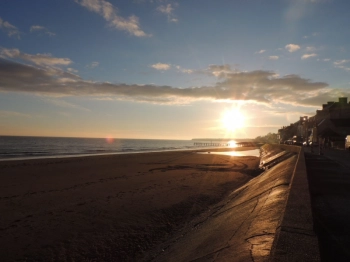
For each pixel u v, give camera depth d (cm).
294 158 2211
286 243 387
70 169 2686
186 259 605
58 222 1062
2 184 1841
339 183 1130
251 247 480
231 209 1047
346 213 692
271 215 639
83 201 1385
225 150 8150
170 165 3272
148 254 783
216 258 507
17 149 6712
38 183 1894
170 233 958
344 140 5028
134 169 2803
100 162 3459
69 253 799
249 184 1741
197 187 1795
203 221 1024
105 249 823
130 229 991
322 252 460
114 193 1580
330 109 6125
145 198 1456
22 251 812
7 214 1162
